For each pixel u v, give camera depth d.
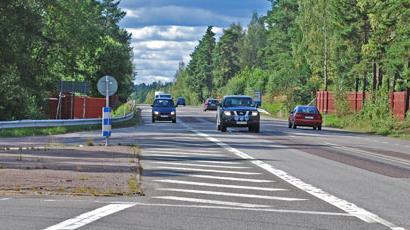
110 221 9.42
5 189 12.25
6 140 28.05
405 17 49.00
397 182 14.91
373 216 10.27
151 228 8.97
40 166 16.14
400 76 51.66
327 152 23.89
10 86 47.94
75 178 13.96
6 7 46.47
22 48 48.16
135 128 41.72
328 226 9.36
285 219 9.84
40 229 8.80
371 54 54.66
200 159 19.73
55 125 36.38
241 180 14.71
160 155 20.94
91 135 32.81
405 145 30.70
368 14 56.03
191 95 197.00
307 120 45.03
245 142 28.17
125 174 14.86
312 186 13.87
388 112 50.41
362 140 33.88
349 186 14.02
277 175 15.86
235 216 10.02
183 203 11.23
